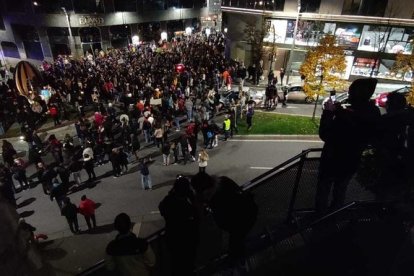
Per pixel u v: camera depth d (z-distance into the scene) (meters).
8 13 46.75
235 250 4.62
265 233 5.46
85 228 14.41
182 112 25.61
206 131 20.30
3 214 2.10
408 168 4.82
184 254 4.50
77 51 46.66
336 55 22.47
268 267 4.80
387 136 4.88
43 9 44.03
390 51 31.86
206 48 41.00
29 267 2.17
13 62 49.69
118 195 16.59
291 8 34.06
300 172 5.63
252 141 21.72
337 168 4.88
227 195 4.30
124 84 27.77
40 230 14.42
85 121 21.45
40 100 25.45
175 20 57.06
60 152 19.33
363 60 33.44
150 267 4.69
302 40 35.16
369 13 31.30
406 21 30.12
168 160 19.16
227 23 39.50
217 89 28.83
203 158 17.02
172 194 4.45
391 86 28.16
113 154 17.66
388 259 4.31
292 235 5.18
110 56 39.19
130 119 22.20
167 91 25.88
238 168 18.64
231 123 21.89
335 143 4.73
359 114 4.50
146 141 22.08
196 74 30.70
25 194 17.12
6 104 26.05
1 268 1.85
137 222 14.57
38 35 46.66
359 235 4.75
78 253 12.93
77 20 44.62
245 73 33.94
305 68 23.25
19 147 22.72
